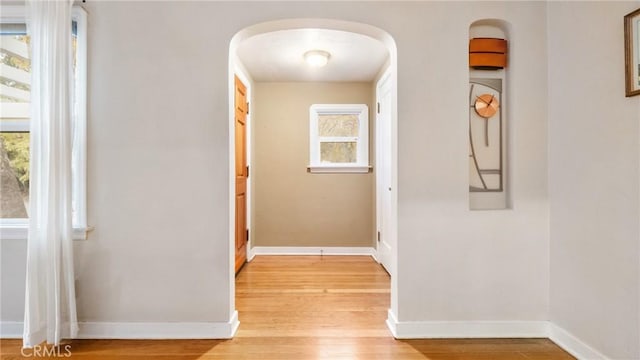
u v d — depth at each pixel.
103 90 2.01
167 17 2.02
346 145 3.97
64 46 1.86
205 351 1.86
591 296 1.74
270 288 2.83
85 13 1.99
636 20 1.50
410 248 2.04
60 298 1.89
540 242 2.04
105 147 2.02
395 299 2.07
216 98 2.03
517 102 2.05
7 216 2.05
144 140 2.02
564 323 1.92
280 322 2.21
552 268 2.01
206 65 2.02
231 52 2.07
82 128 2.00
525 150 2.04
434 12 2.04
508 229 2.04
